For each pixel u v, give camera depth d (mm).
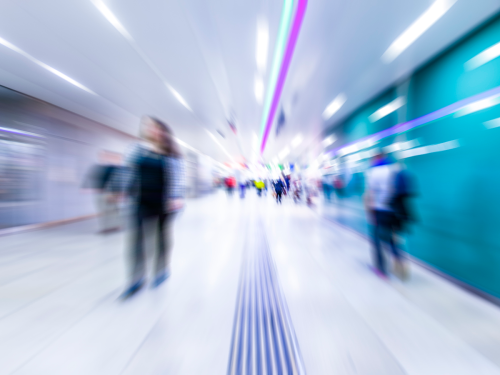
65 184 5789
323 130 7379
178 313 1572
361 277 2248
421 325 1468
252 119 7062
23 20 2645
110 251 3141
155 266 1958
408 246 2910
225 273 2340
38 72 3875
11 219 4555
